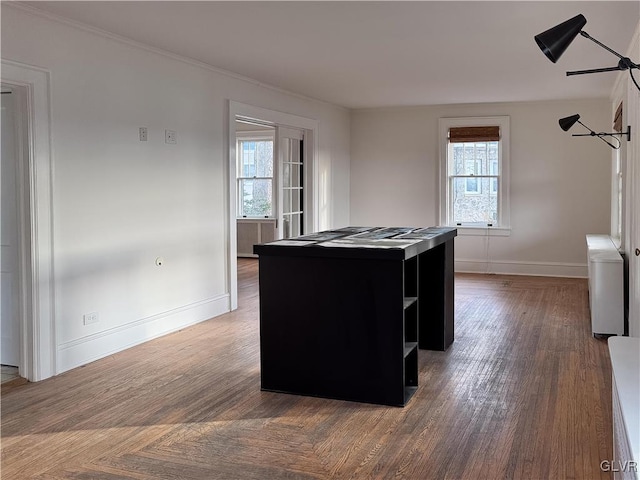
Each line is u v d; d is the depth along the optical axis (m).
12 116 4.23
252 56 5.62
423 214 9.38
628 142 5.45
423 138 9.27
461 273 9.16
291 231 8.07
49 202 4.30
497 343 5.23
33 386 4.16
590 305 6.28
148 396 3.97
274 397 3.95
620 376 1.95
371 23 4.52
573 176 8.62
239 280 8.70
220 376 4.38
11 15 3.98
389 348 3.76
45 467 2.97
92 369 4.54
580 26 2.59
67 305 4.50
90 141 4.65
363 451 3.12
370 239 4.27
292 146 8.05
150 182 5.30
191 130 5.81
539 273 8.89
